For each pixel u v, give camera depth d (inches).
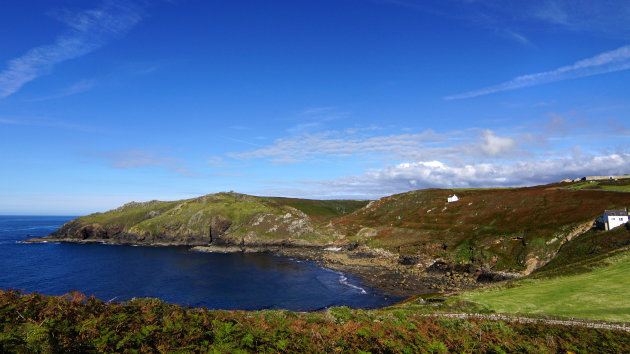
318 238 4682.6
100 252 4379.9
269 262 3622.0
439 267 2972.4
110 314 498.0
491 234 3304.6
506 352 652.7
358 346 540.7
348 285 2503.7
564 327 846.5
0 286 2407.7
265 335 502.9
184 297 2158.0
